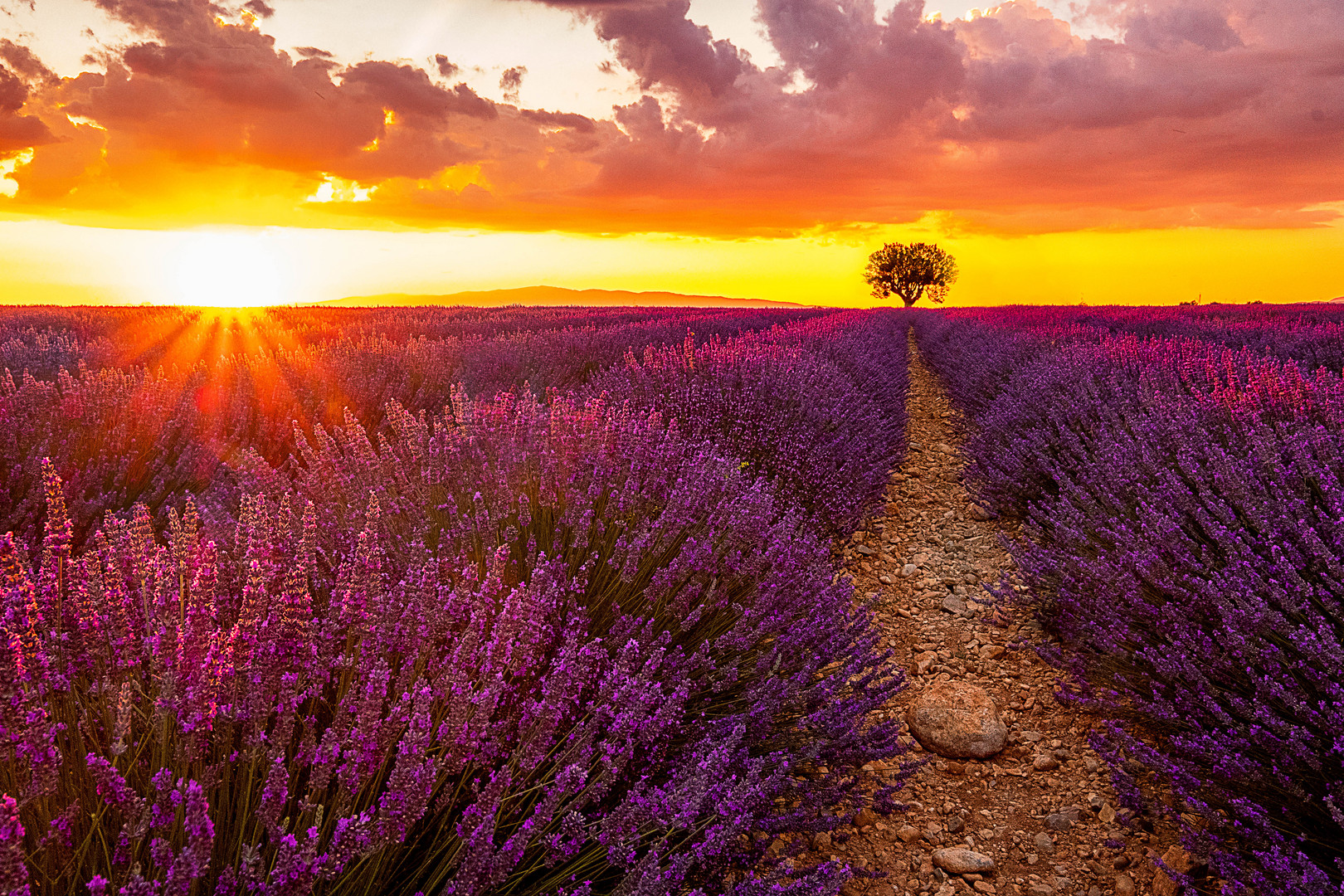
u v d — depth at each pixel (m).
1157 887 2.01
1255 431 3.55
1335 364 8.38
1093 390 5.95
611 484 2.97
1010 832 2.29
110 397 4.52
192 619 1.31
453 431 3.12
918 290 70.38
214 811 1.31
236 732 1.39
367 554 1.55
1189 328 13.40
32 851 1.09
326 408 5.63
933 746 2.72
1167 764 2.12
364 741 1.26
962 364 12.62
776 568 2.58
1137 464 3.76
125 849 1.07
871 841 2.24
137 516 1.70
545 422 3.28
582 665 1.67
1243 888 1.75
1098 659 2.87
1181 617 2.48
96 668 1.37
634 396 5.47
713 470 3.14
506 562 2.10
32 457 3.51
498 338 12.85
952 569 4.50
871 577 4.39
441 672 1.57
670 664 2.04
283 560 1.74
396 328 14.65
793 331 13.57
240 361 7.30
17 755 1.09
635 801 1.49
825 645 2.52
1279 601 2.23
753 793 1.57
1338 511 2.57
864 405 6.93
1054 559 3.51
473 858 1.22
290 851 1.06
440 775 1.42
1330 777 1.85
